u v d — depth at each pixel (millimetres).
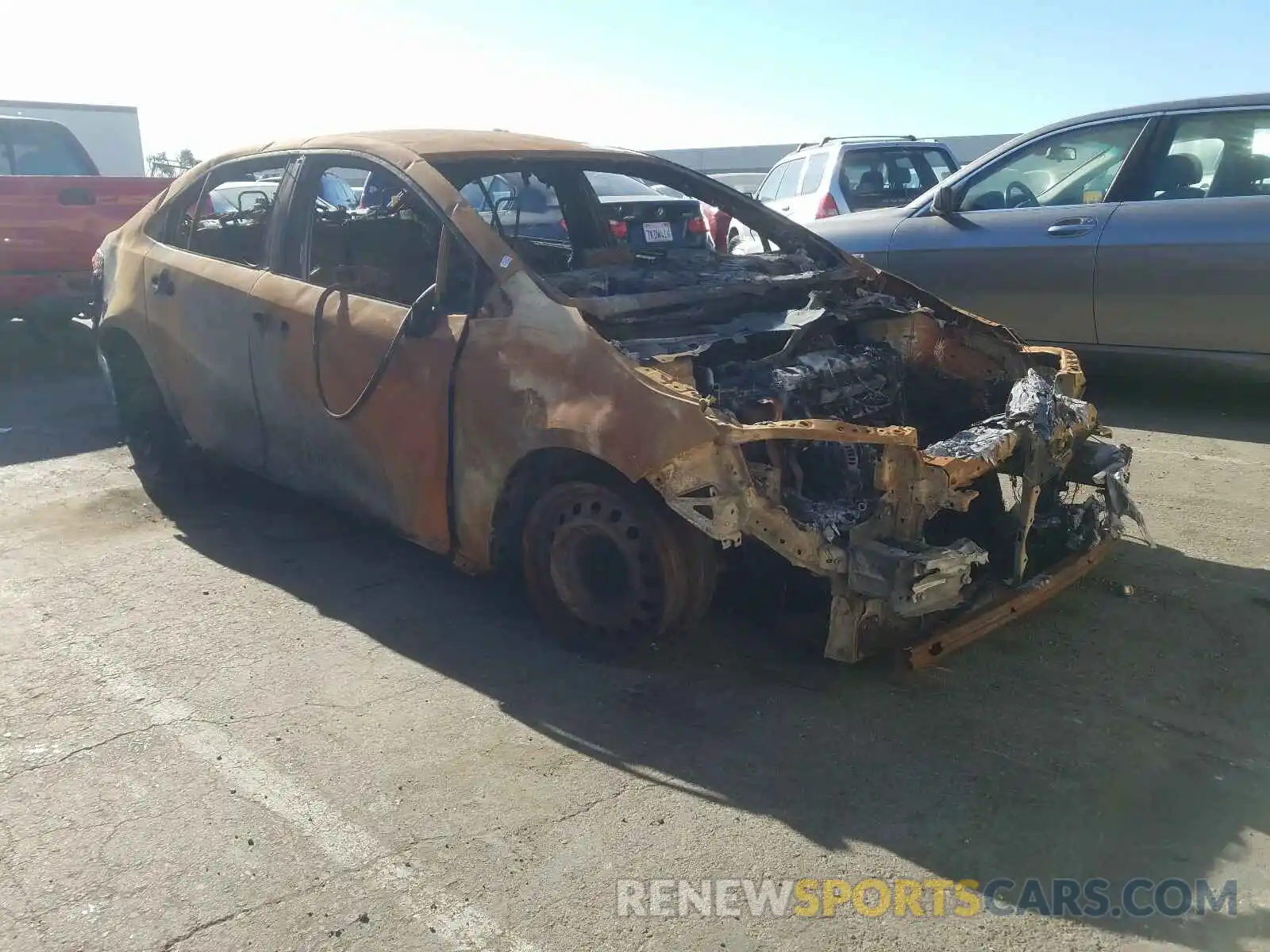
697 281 4270
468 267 3846
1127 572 4336
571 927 2416
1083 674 3547
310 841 2713
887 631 3408
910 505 3270
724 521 3133
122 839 2715
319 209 5402
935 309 4617
